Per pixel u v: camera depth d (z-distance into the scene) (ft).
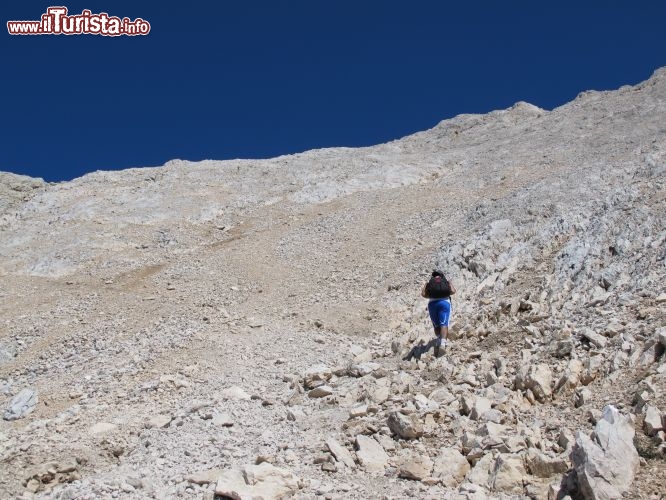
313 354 51.62
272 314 64.03
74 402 47.50
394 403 34.04
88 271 88.58
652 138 108.99
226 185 128.06
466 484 24.71
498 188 100.01
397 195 110.01
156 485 28.63
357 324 58.65
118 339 59.93
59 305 75.31
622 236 51.31
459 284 61.67
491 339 40.96
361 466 27.91
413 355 43.06
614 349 33.06
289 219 105.70
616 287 43.04
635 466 22.86
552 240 60.18
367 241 86.07
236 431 35.32
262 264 82.33
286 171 135.33
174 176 135.13
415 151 164.45
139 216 109.50
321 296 68.69
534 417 29.84
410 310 59.57
